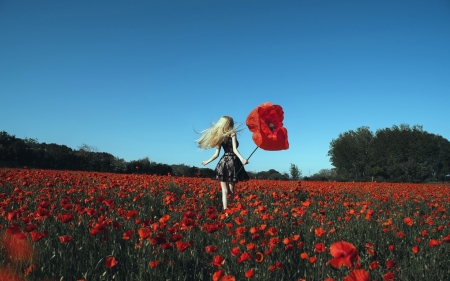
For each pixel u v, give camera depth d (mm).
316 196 10547
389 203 9484
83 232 4168
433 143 72000
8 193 8086
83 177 12688
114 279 3168
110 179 11805
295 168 37469
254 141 3895
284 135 3914
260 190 10281
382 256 4555
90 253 3430
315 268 3662
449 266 4023
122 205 6785
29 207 6109
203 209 6863
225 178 6941
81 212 4547
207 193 8523
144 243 3586
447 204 9672
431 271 3889
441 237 5227
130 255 3564
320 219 5844
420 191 14016
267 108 3916
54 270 3207
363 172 72500
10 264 3186
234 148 6855
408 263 4270
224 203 7031
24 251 3277
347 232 5301
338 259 1812
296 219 5754
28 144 30859
